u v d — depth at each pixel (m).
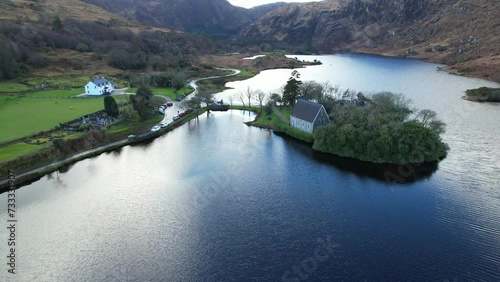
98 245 66.81
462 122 136.88
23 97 165.75
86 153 108.00
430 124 110.44
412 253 62.78
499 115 145.75
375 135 103.88
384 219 73.56
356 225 71.69
